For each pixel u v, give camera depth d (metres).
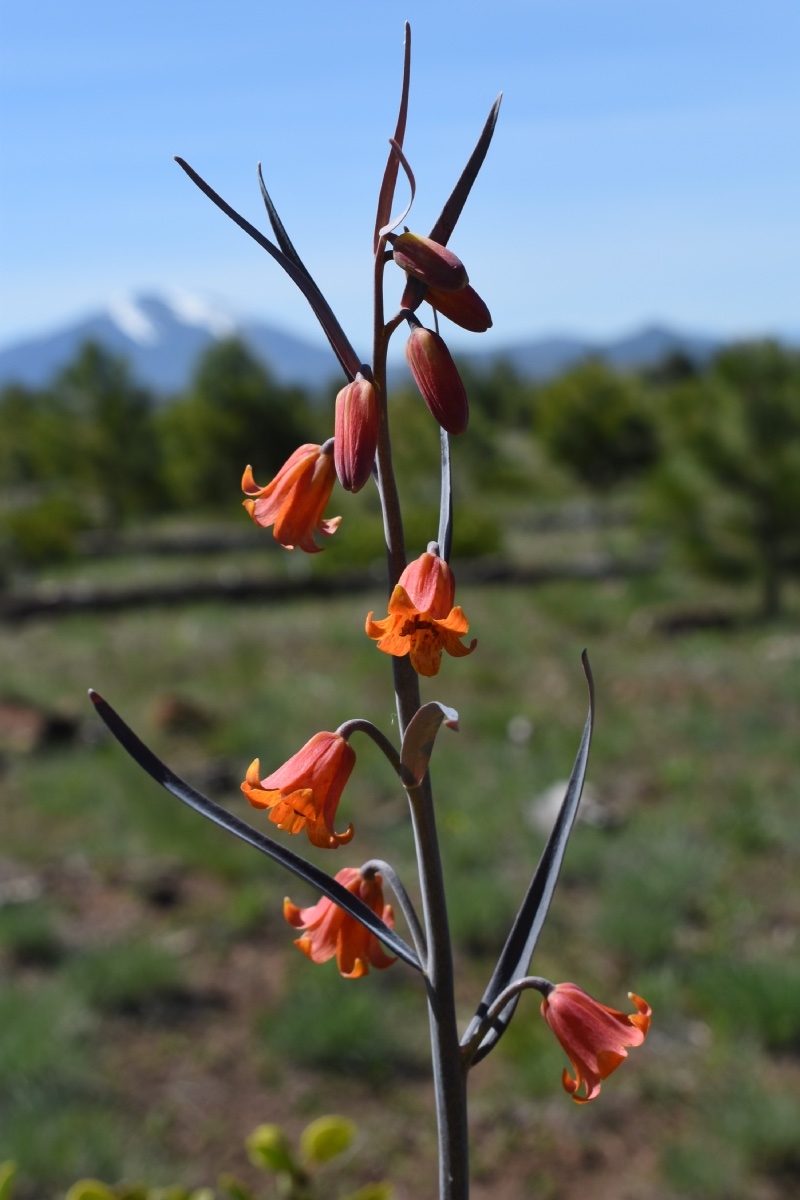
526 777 7.89
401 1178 4.13
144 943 5.47
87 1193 1.81
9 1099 4.39
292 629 12.72
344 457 1.46
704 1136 4.28
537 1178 4.13
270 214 1.52
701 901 6.06
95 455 25.31
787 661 10.99
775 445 13.00
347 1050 4.70
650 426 25.56
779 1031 4.77
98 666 11.24
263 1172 4.13
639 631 12.63
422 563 1.52
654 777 7.97
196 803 1.54
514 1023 4.95
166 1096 4.51
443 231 1.52
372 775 8.00
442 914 1.56
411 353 1.49
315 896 6.31
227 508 26.20
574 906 6.07
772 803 7.38
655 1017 4.99
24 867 6.59
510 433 39.66
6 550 18.38
